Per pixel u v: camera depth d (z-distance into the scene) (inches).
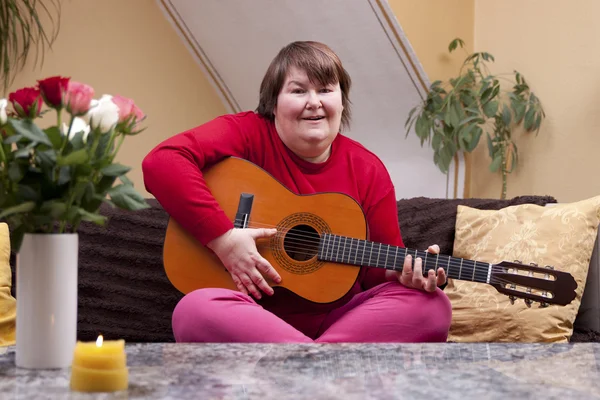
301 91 82.5
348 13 141.0
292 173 84.3
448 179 151.7
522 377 45.0
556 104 139.2
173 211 78.5
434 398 39.9
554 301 72.4
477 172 151.9
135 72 153.1
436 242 97.6
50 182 46.1
